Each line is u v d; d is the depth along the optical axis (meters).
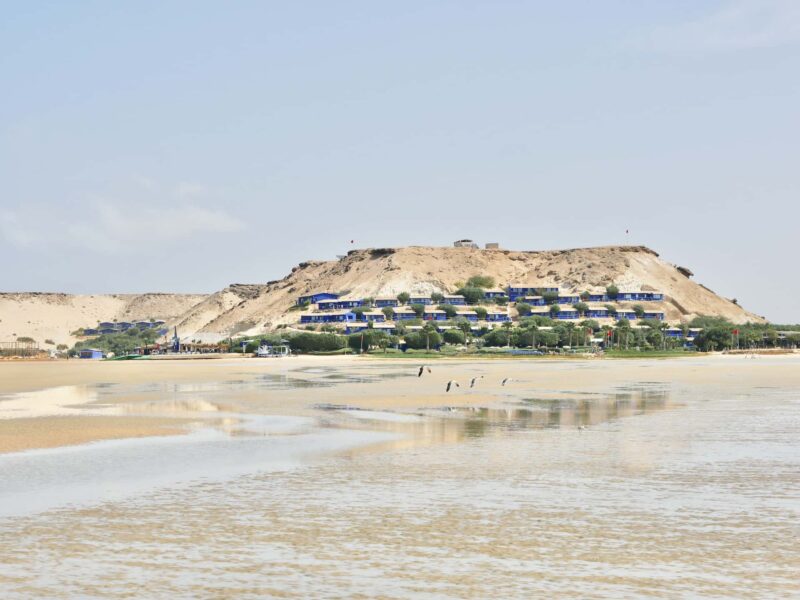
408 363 170.38
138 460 34.06
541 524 22.67
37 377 115.75
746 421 48.53
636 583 17.70
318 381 97.56
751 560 19.28
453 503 25.33
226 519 23.44
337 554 19.88
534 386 85.75
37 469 31.91
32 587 17.53
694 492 26.86
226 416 53.00
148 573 18.47
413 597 16.92
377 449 37.09
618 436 41.50
